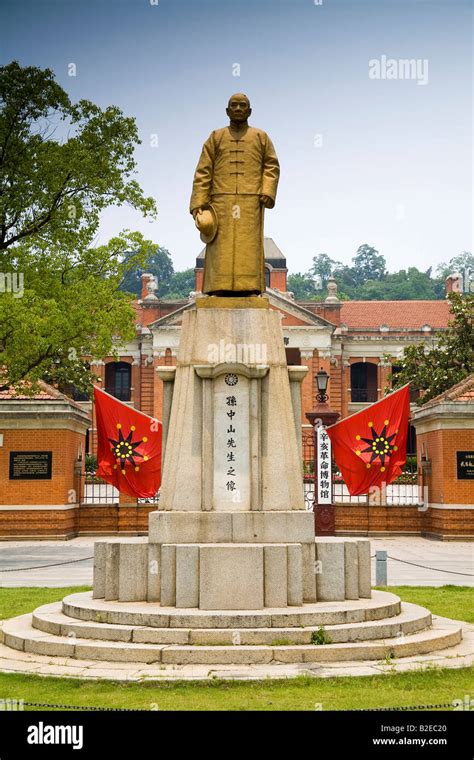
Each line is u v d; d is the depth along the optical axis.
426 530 25.47
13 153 20.19
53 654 8.51
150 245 22.31
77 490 26.28
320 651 8.15
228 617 8.59
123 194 21.31
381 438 23.09
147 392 55.19
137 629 8.49
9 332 19.44
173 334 54.28
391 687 7.38
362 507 25.70
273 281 57.09
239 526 9.60
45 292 20.80
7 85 20.03
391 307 60.12
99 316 20.94
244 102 10.53
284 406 10.11
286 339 54.28
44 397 25.19
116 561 9.73
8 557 20.05
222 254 10.48
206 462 9.88
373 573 16.94
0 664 8.23
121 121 21.06
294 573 9.30
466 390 24.94
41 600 12.60
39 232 21.06
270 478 9.92
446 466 24.30
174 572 9.30
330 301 56.28
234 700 6.98
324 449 23.33
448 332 40.78
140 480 24.73
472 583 15.31
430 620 9.58
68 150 20.39
